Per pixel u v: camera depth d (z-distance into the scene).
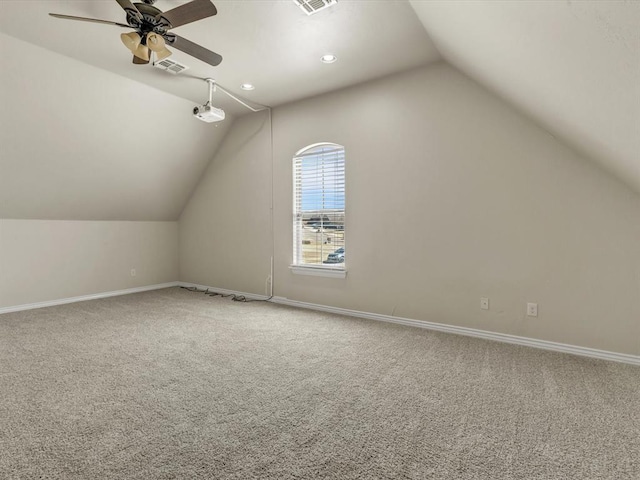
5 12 2.44
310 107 4.10
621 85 1.31
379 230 3.62
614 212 2.54
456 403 1.93
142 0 2.37
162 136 4.38
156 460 1.45
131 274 5.21
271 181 4.52
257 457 1.47
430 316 3.35
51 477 1.34
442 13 2.09
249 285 4.84
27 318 3.70
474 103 3.06
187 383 2.17
